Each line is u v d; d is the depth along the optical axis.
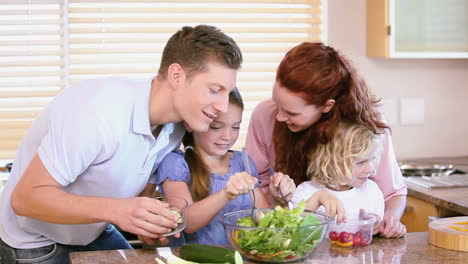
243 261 1.62
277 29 3.29
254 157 2.24
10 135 3.17
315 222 1.59
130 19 3.18
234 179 1.76
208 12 3.22
